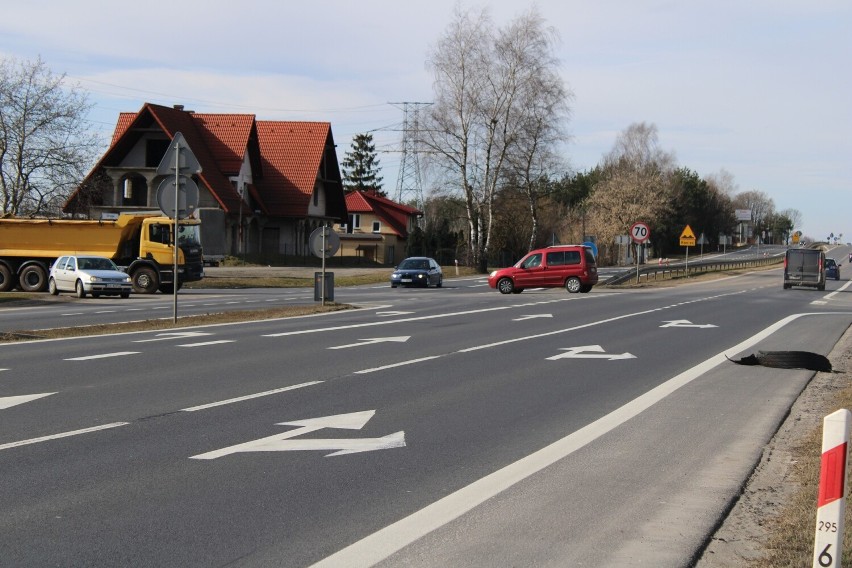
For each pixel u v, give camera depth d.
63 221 40.91
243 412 10.45
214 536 5.99
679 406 11.45
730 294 41.12
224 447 8.63
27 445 8.60
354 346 17.38
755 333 21.47
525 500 7.02
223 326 21.75
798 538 5.96
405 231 97.00
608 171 113.56
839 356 17.27
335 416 10.28
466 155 64.69
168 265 40.47
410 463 8.16
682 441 9.38
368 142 146.38
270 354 15.94
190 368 14.01
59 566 5.38
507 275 41.47
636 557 5.72
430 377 13.45
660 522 6.50
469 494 7.14
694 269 73.25
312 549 5.76
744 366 15.31
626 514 6.69
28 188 51.44
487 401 11.49
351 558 5.61
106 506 6.64
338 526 6.26
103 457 8.16
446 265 84.19
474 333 20.36
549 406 11.23
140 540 5.88
